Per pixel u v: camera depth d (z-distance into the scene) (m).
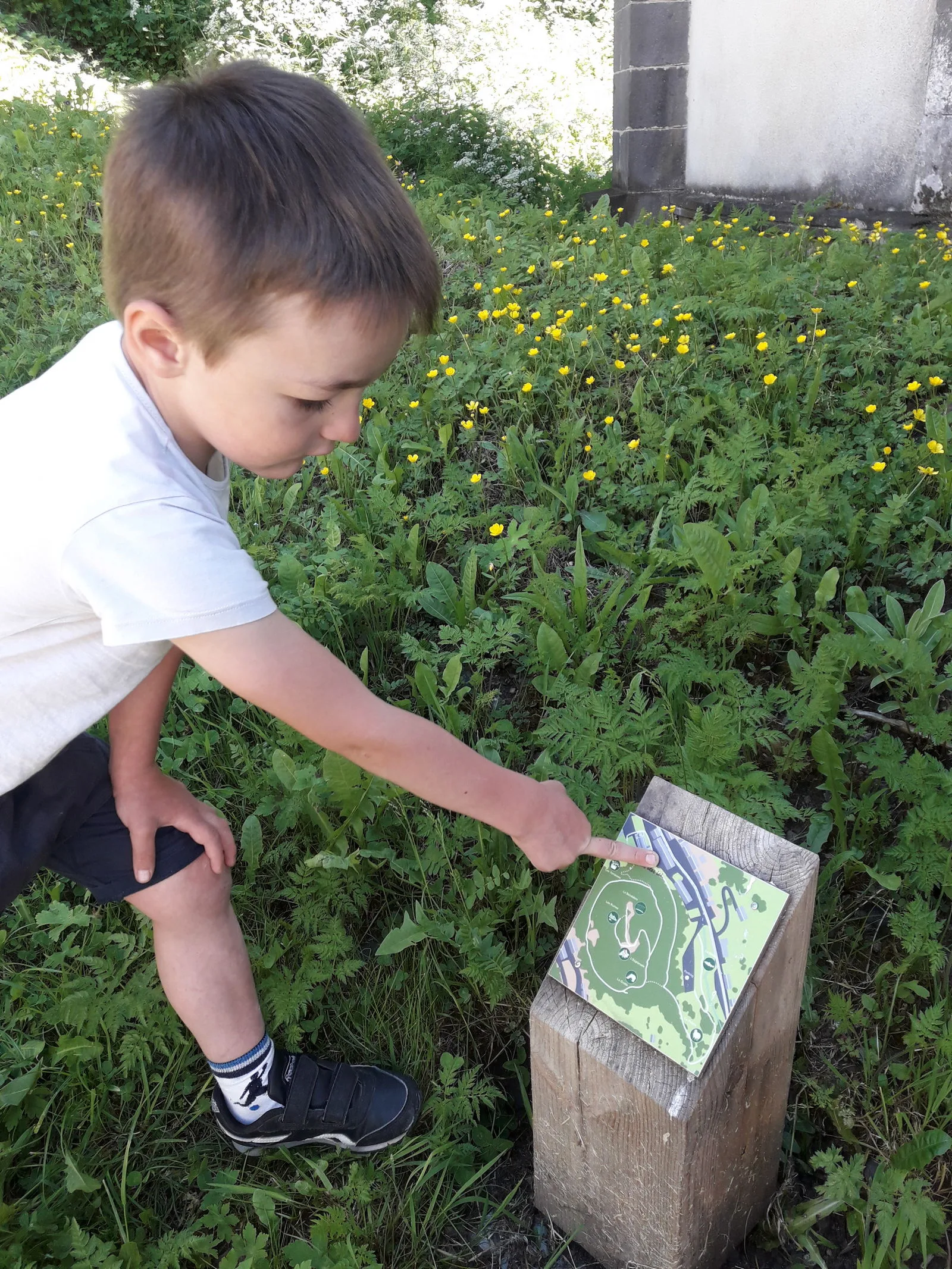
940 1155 1.41
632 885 1.22
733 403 2.87
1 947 1.71
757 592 2.38
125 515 0.94
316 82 0.93
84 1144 1.47
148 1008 1.55
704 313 3.63
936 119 4.85
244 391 0.93
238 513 2.86
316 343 0.89
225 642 0.96
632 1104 1.16
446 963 1.72
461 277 4.32
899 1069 1.50
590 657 2.05
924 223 5.06
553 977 1.24
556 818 1.17
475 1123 1.56
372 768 1.08
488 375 3.41
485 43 10.58
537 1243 1.47
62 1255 1.32
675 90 7.18
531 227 5.21
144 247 0.88
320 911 1.68
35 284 4.36
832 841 1.86
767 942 1.12
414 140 8.97
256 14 10.70
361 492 2.80
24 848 1.23
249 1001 1.41
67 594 1.02
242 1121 1.45
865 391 3.08
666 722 2.02
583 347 3.46
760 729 1.87
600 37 11.27
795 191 5.98
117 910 1.78
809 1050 1.58
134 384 1.00
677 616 2.24
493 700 2.09
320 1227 1.34
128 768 1.33
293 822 1.80
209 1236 1.38
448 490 2.73
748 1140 1.29
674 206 6.89
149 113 0.89
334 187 0.86
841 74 5.40
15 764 1.15
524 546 2.42
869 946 1.71
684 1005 1.14
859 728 1.86
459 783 1.09
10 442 1.02
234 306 0.86
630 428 3.11
